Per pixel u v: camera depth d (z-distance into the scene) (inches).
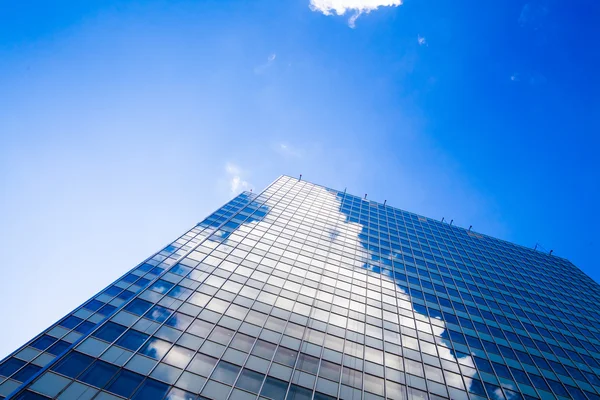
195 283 1050.7
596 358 1186.6
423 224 2363.4
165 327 830.5
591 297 1777.8
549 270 2060.8
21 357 796.6
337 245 1620.3
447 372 928.9
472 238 2319.1
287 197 2133.4
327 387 768.9
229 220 1606.8
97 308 1037.2
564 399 940.0
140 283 1142.3
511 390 922.1
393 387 824.3
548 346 1197.1
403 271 1541.6
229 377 722.2
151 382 665.6
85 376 645.3
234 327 884.6
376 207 2447.1
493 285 1633.9
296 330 934.4
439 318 1211.2
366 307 1155.9
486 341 1135.0
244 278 1135.6
